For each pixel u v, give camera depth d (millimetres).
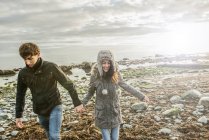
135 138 9391
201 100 12320
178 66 32844
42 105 6926
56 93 6977
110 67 7203
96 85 7359
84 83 24594
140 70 30719
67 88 6926
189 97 13570
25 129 11102
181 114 11406
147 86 18969
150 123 10797
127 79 25234
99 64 7195
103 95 7270
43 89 6852
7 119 13055
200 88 16812
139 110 12438
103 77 7305
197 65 31547
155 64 39781
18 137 10336
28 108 14953
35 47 6578
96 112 7367
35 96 6941
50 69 6848
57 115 6895
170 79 22094
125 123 10938
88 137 9773
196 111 11500
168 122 10789
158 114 11766
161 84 19719
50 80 6867
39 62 6770
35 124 11688
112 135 7344
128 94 16469
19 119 7406
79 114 12727
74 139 9594
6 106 16172
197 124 10242
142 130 9992
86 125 10977
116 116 7352
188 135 9492
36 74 6789
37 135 10250
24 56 6512
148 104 13352
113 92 7312
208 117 11000
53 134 6762
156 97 14812
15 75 35188
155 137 9477
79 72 35219
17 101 7328
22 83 7145
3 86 25281
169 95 14703
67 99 16797
